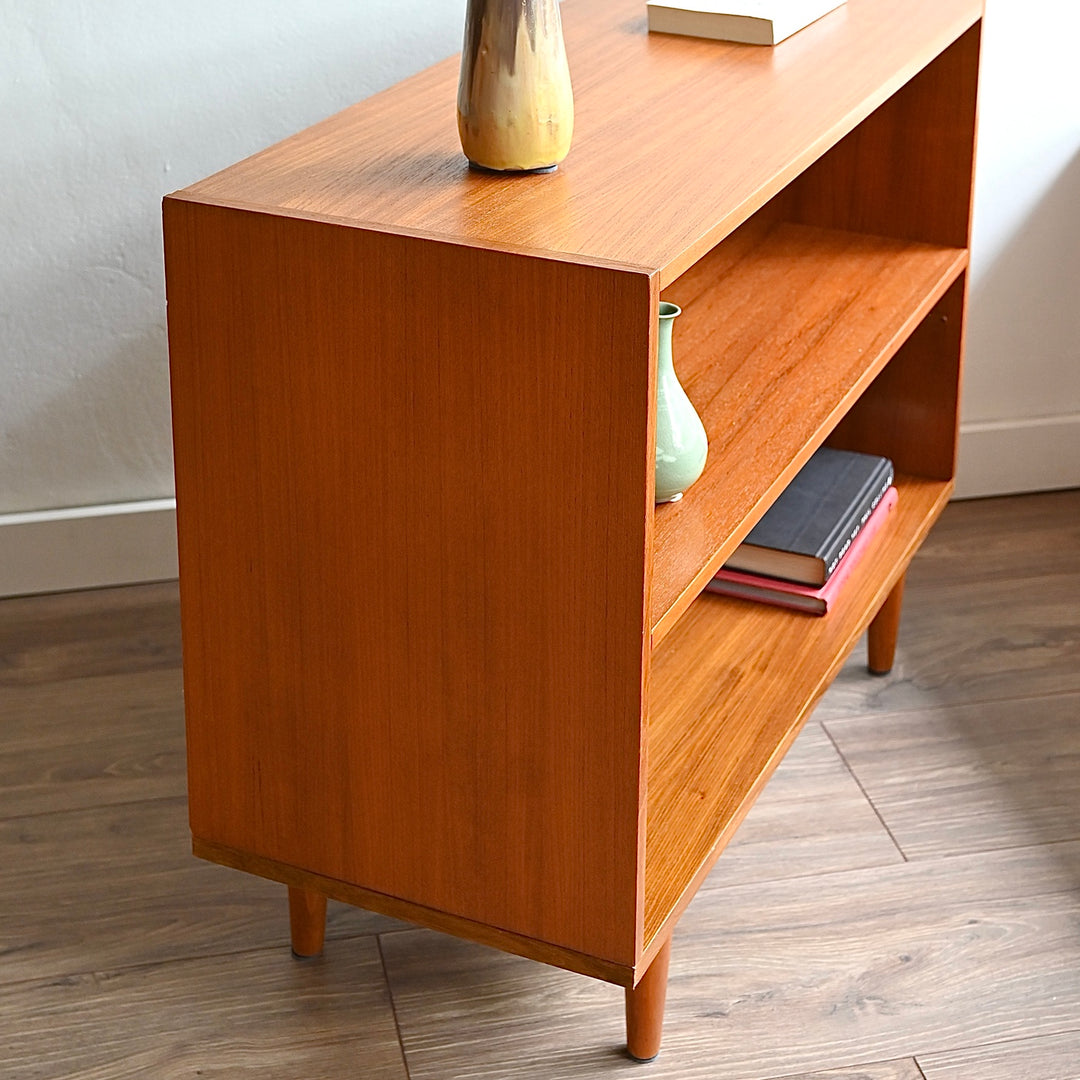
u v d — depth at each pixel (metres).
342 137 1.24
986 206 2.16
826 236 1.85
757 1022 1.43
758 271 1.74
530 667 1.13
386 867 1.27
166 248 1.11
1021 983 1.48
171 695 1.90
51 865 1.62
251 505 1.18
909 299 1.66
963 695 1.91
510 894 1.22
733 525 1.24
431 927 1.28
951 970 1.49
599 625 1.09
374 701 1.20
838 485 1.78
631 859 1.16
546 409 1.04
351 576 1.16
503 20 1.10
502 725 1.16
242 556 1.20
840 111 1.31
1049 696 1.90
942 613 2.07
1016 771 1.77
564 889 1.20
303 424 1.13
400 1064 1.38
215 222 1.09
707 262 1.77
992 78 2.07
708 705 1.51
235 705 1.27
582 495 1.05
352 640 1.19
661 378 1.24
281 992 1.46
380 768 1.23
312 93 1.96
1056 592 2.12
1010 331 2.26
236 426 1.15
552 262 0.99
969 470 2.33
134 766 1.77
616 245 1.02
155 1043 1.40
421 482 1.10
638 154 1.20
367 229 1.04
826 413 1.42
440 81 1.39
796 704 1.51
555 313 1.00
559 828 1.17
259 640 1.23
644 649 1.08
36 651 1.98
